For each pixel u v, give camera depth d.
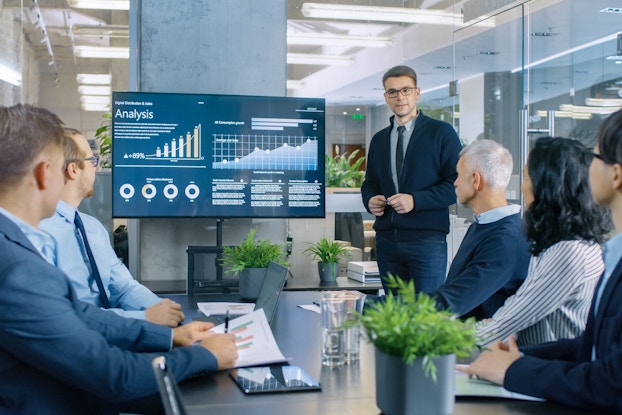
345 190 4.93
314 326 2.44
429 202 3.88
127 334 1.81
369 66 10.25
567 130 5.70
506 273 2.46
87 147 2.75
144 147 4.13
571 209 2.04
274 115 4.27
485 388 1.57
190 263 3.52
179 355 1.65
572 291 2.01
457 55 6.38
